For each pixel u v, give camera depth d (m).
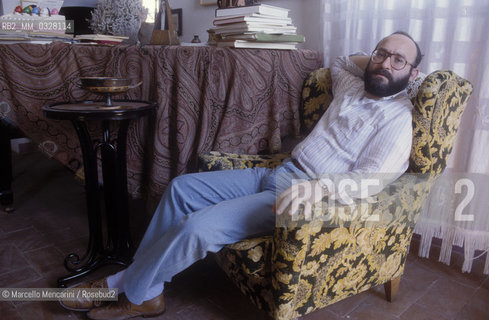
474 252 1.88
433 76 1.31
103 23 1.96
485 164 1.70
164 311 1.45
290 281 1.15
